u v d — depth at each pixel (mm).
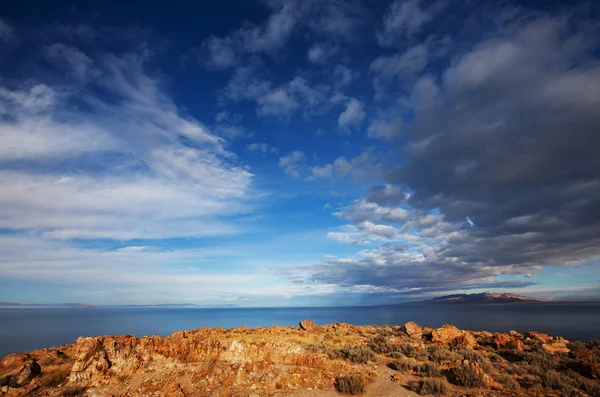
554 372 24469
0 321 180250
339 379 22641
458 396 20625
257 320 174125
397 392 21812
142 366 23141
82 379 21422
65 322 164750
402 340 40875
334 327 53969
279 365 24797
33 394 19938
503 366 27969
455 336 40719
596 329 96250
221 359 24484
